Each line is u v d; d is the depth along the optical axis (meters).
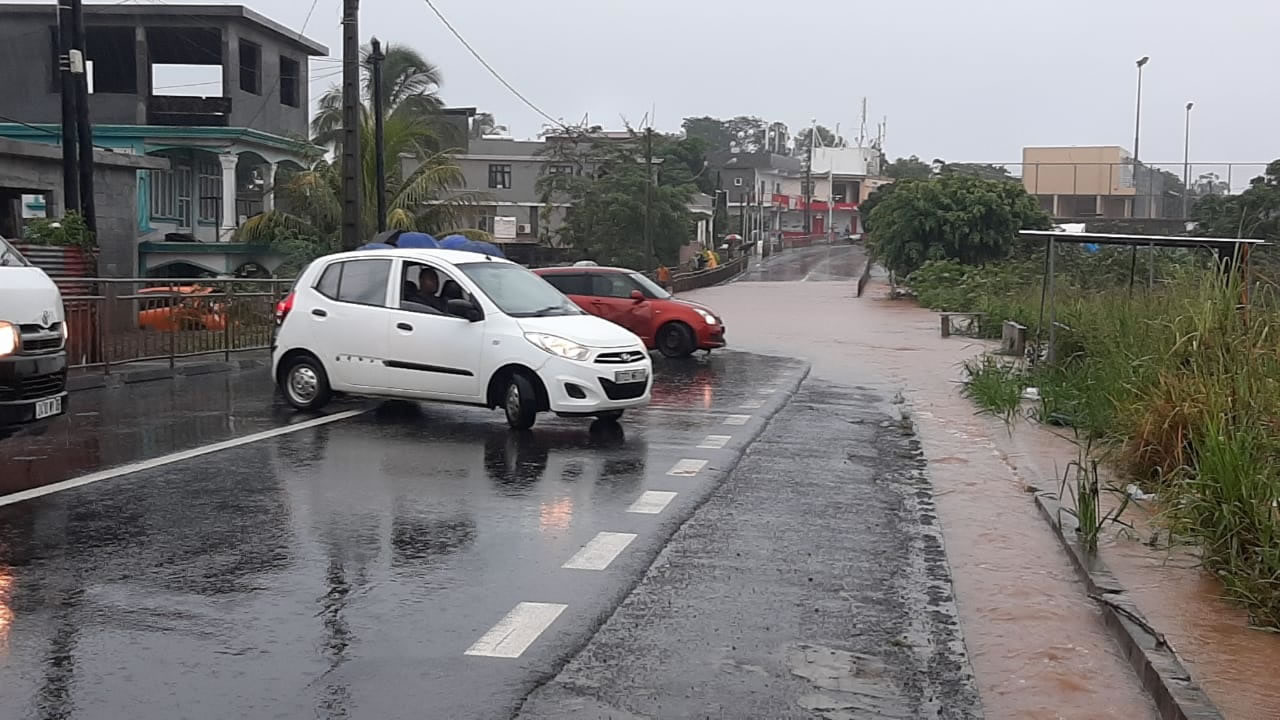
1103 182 65.31
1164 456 9.54
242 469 9.98
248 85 37.94
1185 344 10.21
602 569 7.13
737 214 98.31
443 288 12.60
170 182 36.94
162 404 13.92
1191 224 47.47
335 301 12.96
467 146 63.53
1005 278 36.56
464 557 7.34
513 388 12.07
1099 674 5.63
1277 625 6.12
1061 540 8.13
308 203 35.09
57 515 8.25
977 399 15.63
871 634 6.12
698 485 9.73
